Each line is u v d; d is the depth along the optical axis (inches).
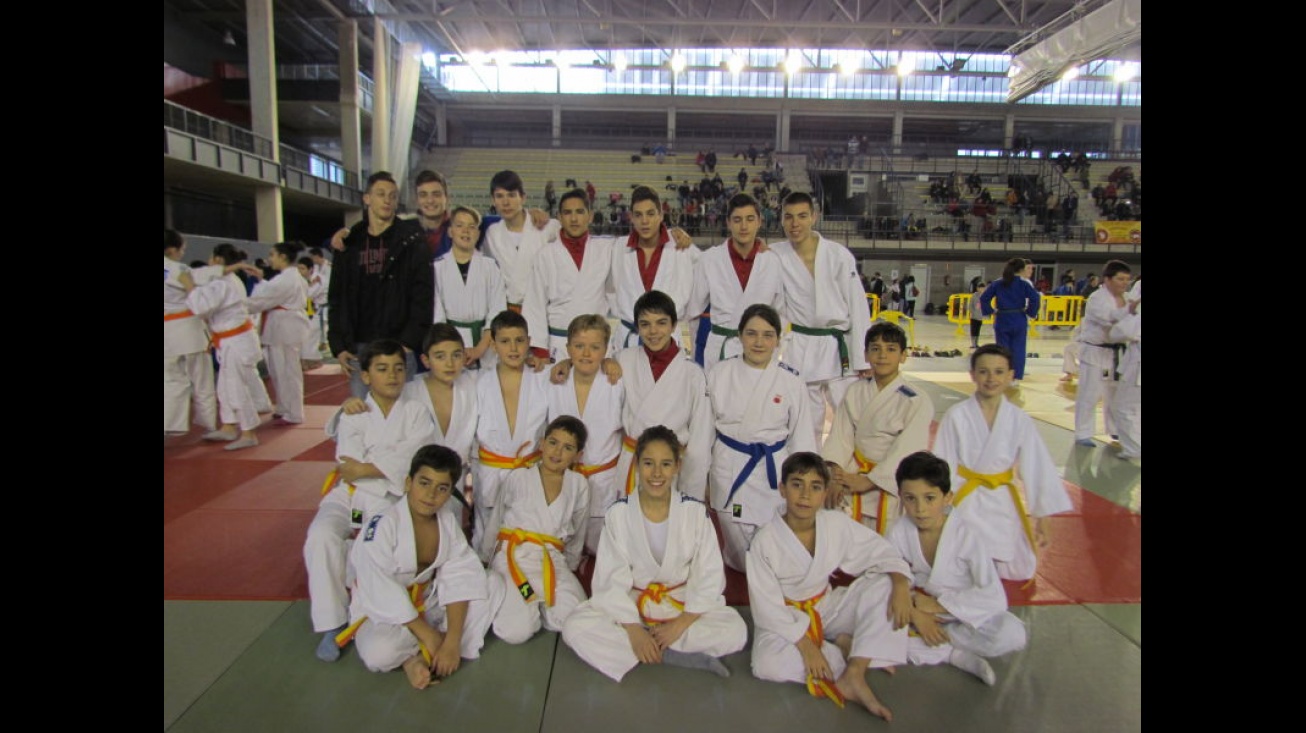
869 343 137.3
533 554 116.9
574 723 90.7
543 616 114.9
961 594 105.2
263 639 109.0
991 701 95.5
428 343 128.5
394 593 100.4
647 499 109.6
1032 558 131.1
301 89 824.9
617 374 135.0
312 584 106.5
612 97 1130.7
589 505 132.3
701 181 1035.9
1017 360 342.6
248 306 233.9
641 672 102.7
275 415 258.2
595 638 102.4
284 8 743.1
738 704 95.2
